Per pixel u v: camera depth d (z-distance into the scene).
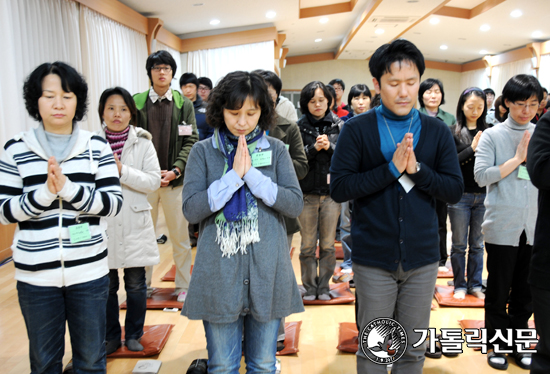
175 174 2.88
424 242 1.58
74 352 1.61
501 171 2.15
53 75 1.47
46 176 1.48
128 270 2.30
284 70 14.25
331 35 11.02
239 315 1.50
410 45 1.48
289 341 2.43
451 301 2.96
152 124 2.99
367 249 1.62
